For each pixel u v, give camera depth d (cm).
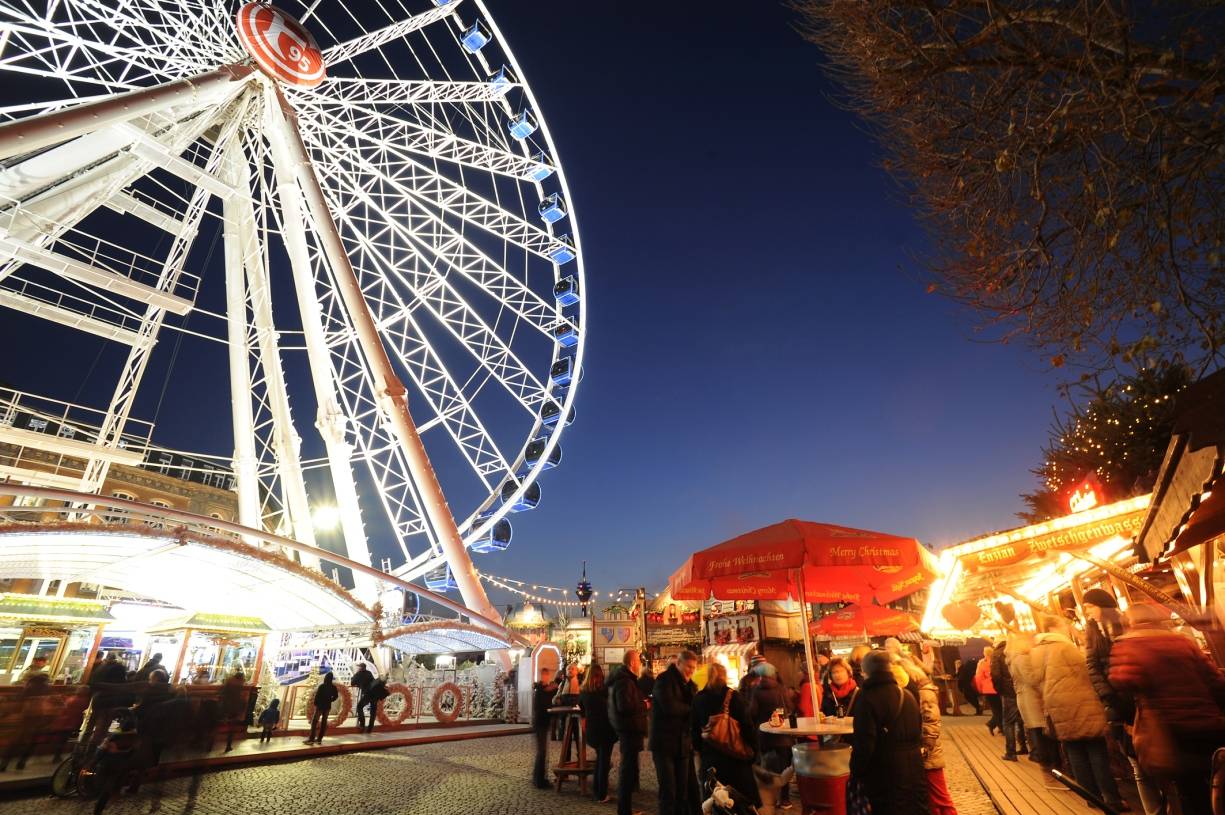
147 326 2284
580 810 891
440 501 2328
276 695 1747
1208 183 499
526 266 3328
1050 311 597
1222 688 437
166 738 867
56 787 962
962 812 760
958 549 914
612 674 838
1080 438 1966
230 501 4162
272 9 2486
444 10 3025
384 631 2111
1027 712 862
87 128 1700
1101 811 644
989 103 569
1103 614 644
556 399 3153
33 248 1766
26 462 3086
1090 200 528
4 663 1471
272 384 2638
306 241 2600
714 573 781
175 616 1895
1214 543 705
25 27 1931
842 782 625
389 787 1063
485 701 2256
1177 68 465
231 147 2611
